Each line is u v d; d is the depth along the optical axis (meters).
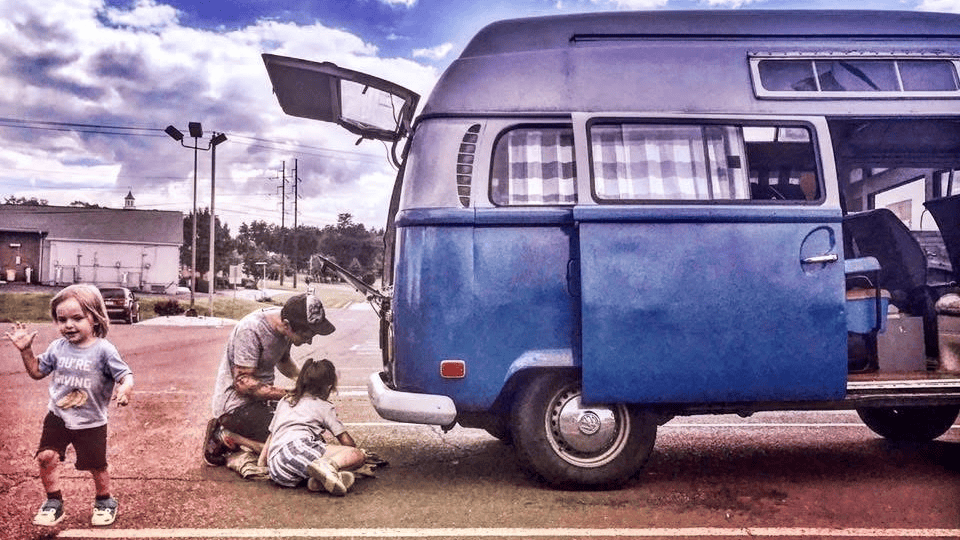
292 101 6.19
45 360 4.28
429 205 5.14
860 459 6.13
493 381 5.05
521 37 5.50
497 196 5.19
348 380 12.17
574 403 5.15
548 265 5.12
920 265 6.19
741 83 5.35
